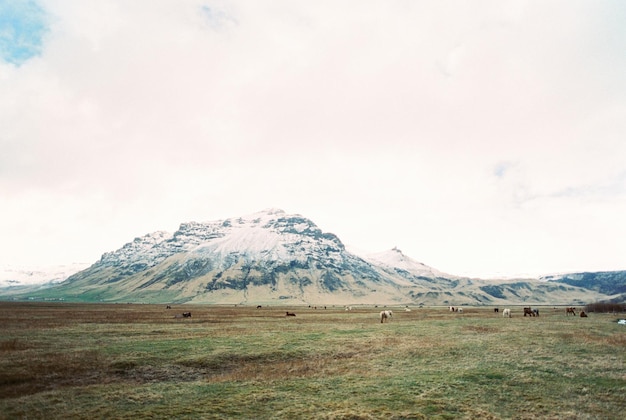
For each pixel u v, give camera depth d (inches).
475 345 1470.2
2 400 798.5
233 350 1337.4
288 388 901.2
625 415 704.4
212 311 4596.5
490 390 865.5
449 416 701.9
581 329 2053.4
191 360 1199.6
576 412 719.7
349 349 1407.5
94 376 1023.6
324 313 4224.9
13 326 1961.1
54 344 1387.8
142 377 1037.8
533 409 738.8
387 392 854.5
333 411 728.3
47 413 723.4
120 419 691.4
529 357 1232.2
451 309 4766.2
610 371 1030.4
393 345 1489.9
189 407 757.9
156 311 4288.9
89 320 2482.8
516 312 4603.8
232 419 688.4
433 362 1186.0
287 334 1790.1
